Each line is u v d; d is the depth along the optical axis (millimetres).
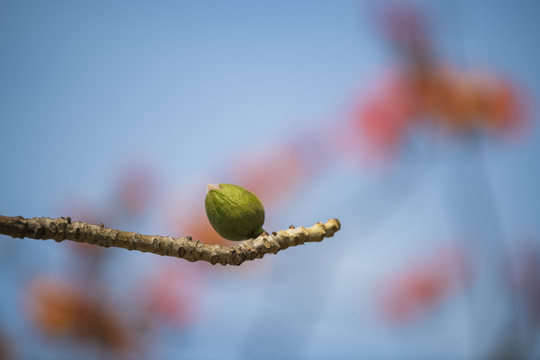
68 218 696
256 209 742
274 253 726
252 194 746
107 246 699
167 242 708
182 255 709
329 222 736
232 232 740
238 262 719
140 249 706
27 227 688
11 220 686
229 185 746
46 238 691
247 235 742
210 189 743
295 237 728
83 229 695
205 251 713
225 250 718
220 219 739
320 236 731
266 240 725
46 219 692
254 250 723
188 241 711
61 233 692
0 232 684
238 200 740
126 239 702
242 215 738
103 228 699
